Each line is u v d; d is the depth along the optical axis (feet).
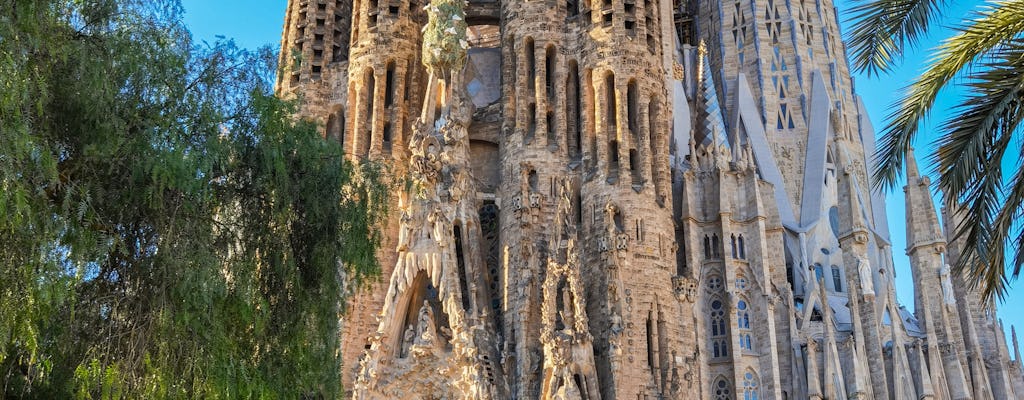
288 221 155.84
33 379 129.90
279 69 164.66
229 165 146.61
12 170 112.88
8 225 114.62
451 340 274.36
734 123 387.14
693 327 287.48
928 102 101.19
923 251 341.62
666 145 309.42
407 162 319.88
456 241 293.84
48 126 125.39
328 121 334.65
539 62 320.09
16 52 117.19
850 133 400.26
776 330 309.42
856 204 328.70
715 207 314.35
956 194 97.09
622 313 274.77
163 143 134.92
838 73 408.87
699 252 309.01
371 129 325.21
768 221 326.85
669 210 301.63
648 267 286.25
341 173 163.22
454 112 307.37
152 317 132.26
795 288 346.74
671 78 363.97
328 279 157.48
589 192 299.99
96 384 129.80
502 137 316.40
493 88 347.97
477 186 314.14
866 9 107.86
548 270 272.92
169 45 143.64
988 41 98.27
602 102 309.63
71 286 123.85
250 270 145.18
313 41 343.46
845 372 302.45
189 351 134.92
